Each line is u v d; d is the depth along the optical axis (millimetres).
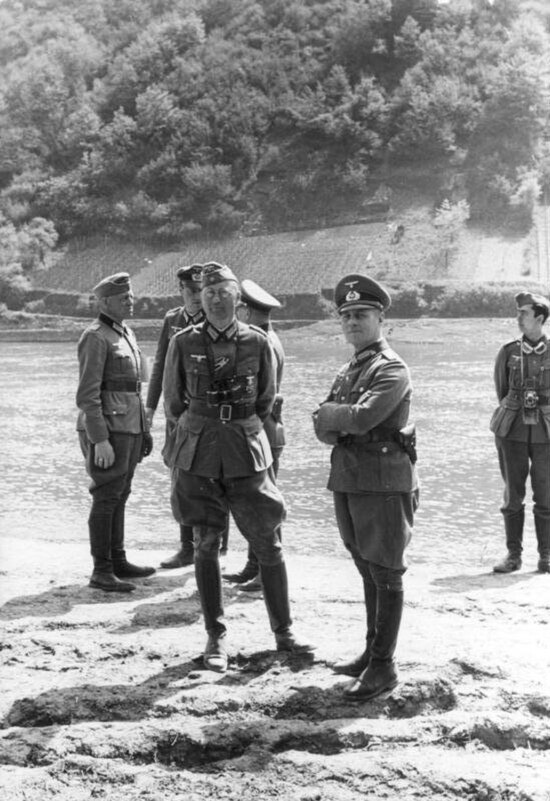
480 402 33375
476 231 140250
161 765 3570
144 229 160625
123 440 6355
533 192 141500
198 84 189750
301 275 135500
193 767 3549
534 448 7996
